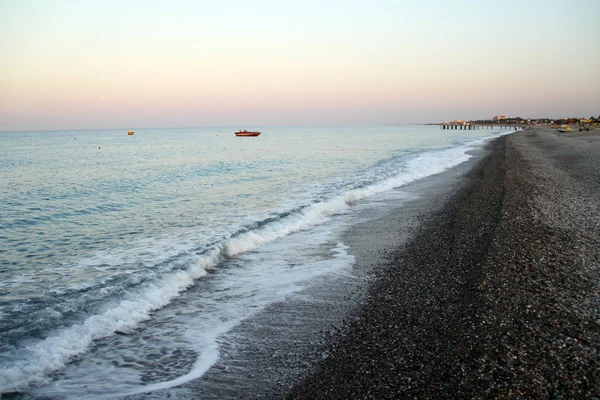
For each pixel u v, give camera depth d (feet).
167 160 140.36
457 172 94.58
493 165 98.73
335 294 27.22
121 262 33.42
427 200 60.75
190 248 36.99
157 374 18.56
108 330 22.43
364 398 15.53
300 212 50.60
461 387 15.37
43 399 16.67
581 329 19.51
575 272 27.25
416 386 15.87
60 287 28.43
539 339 18.62
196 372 18.66
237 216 49.90
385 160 132.67
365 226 46.14
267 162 128.67
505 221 41.22
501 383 15.42
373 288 27.84
